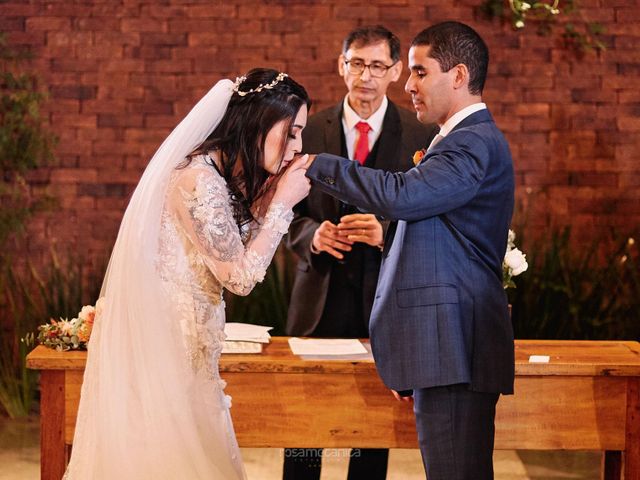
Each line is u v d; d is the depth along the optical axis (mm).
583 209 5359
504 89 5324
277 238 2566
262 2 5289
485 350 2627
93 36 5301
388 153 3643
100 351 2521
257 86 2562
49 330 3199
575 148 5344
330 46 5301
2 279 5223
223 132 2568
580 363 3084
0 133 5207
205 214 2449
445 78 2668
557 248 5051
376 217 3486
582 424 3113
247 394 3115
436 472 2625
